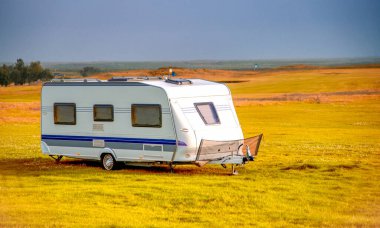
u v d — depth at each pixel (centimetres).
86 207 1608
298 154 2661
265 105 6981
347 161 2391
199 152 2089
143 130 2144
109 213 1534
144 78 2278
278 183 1912
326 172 2114
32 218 1474
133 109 2159
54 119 2369
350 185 1880
